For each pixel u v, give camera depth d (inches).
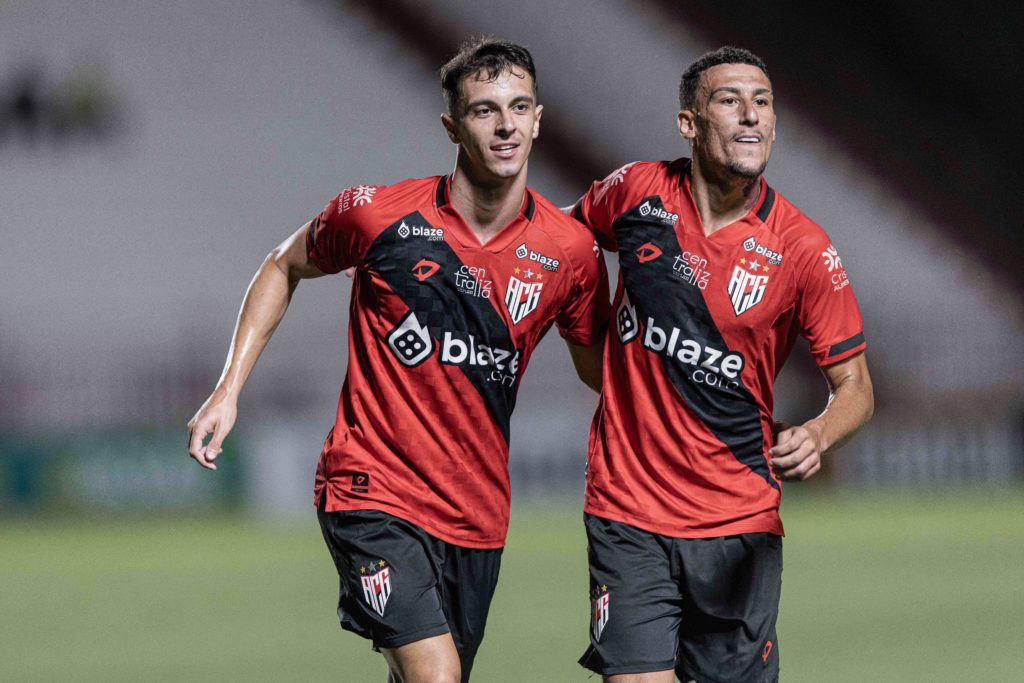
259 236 3833.7
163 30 3801.7
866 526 2464.3
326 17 3863.2
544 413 3218.5
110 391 3225.9
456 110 682.8
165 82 3801.7
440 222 697.6
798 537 2285.9
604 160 3959.2
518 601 1566.2
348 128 3887.8
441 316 694.5
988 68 4291.3
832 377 734.5
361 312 709.3
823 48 4205.2
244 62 3838.6
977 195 4175.7
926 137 4207.7
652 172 747.4
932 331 3437.5
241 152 3833.7
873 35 4247.0
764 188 730.2
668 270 720.3
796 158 4141.2
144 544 2335.1
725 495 713.0
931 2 4279.0
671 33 3976.4
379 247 696.4
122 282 3752.5
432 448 693.9
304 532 2514.8
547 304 713.6
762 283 714.8
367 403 699.4
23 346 3501.5
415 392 694.5
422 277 692.7
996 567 1856.5
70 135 3757.4
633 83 3954.2
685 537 707.4
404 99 3919.8
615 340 735.7
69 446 2822.3
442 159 3946.9
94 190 3757.4
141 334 3654.0
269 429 2851.9
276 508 2844.5
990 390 3326.8
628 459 720.3
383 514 684.7
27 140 3745.1
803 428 672.4
